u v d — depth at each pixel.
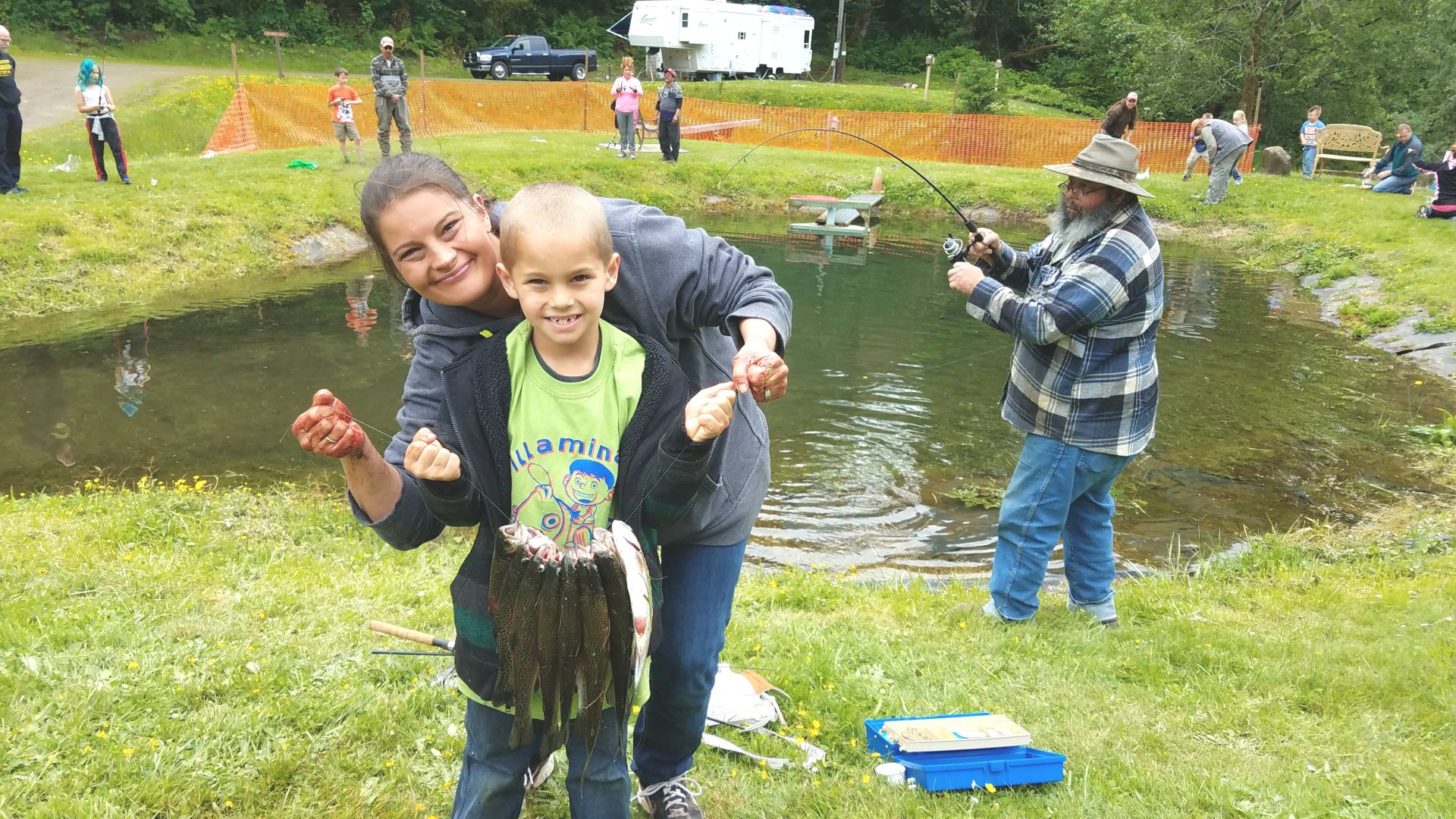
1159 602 4.96
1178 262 17.02
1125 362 4.29
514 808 2.42
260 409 7.96
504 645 2.07
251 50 33.81
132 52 30.84
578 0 46.03
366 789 2.98
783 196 21.17
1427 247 14.90
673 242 2.27
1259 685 3.89
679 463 2.04
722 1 38.19
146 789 2.90
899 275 14.80
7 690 3.37
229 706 3.37
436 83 26.44
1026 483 4.50
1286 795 3.10
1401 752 3.39
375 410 7.99
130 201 13.00
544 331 2.01
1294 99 31.95
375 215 2.04
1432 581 5.21
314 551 5.26
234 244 13.30
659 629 2.30
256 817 2.86
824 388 9.06
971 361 10.16
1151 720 3.62
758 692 3.62
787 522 6.32
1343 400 9.30
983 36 50.34
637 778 2.98
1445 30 31.47
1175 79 28.44
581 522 2.14
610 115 27.58
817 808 2.99
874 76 46.22
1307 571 5.54
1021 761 3.15
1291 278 15.72
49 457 6.87
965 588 5.37
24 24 29.59
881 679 3.88
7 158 12.45
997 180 21.89
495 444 2.10
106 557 4.77
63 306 10.85
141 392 8.30
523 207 1.94
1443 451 7.93
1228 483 7.24
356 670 3.69
